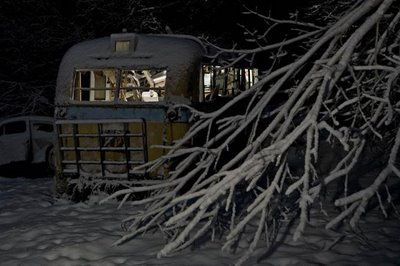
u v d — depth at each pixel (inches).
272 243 232.1
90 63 317.7
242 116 231.3
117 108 306.8
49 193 367.6
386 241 231.6
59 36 824.3
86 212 295.3
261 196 184.1
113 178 309.7
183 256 218.7
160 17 794.8
